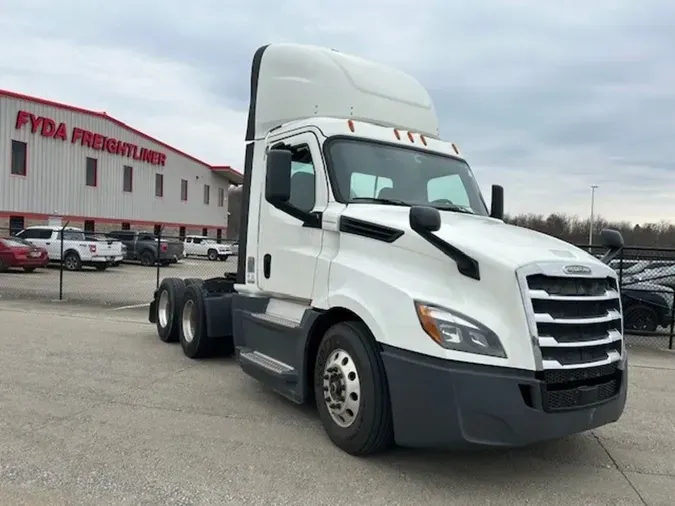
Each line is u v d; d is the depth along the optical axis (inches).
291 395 200.4
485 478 166.2
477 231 175.9
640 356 383.6
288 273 211.6
